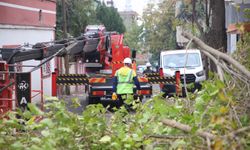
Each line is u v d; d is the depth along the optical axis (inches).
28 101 539.5
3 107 521.3
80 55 1009.5
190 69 1033.5
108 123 262.7
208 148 169.3
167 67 1056.8
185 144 189.8
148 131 226.5
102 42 1005.8
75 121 231.3
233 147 159.8
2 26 942.4
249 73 194.7
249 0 625.9
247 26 337.7
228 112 187.0
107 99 877.2
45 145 186.1
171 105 256.8
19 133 221.5
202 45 215.9
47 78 1198.3
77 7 1785.2
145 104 274.1
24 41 1079.6
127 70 673.6
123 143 227.0
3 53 625.9
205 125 201.3
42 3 1220.5
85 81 884.0
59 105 225.9
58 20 1710.1
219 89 192.2
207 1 958.4
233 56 320.8
